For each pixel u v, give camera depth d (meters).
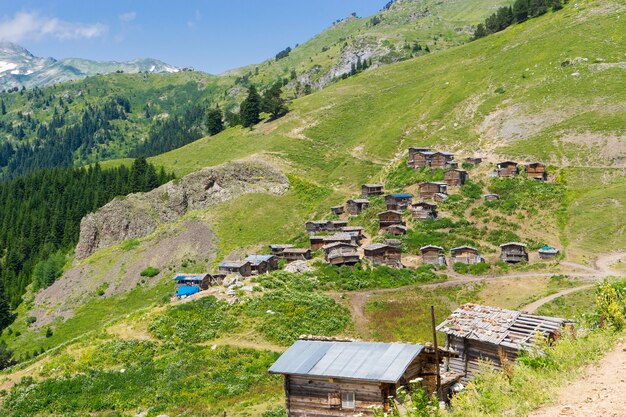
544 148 142.00
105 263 155.12
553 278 92.69
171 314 86.94
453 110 186.50
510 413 19.06
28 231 191.50
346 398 32.97
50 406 65.31
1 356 106.06
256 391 62.88
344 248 111.81
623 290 30.22
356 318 87.88
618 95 153.75
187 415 56.56
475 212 123.31
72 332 128.88
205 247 149.50
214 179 176.25
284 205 163.25
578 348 23.80
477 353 46.91
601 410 17.25
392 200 135.12
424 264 108.06
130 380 68.88
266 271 123.12
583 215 113.25
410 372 33.44
